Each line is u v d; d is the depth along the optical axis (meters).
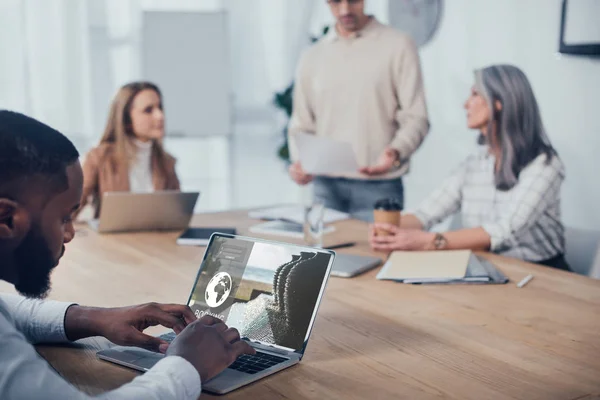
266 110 5.22
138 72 4.78
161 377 0.99
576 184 3.73
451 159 4.41
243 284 1.39
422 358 1.28
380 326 1.46
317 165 3.09
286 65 5.18
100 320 1.30
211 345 1.09
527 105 2.43
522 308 1.60
